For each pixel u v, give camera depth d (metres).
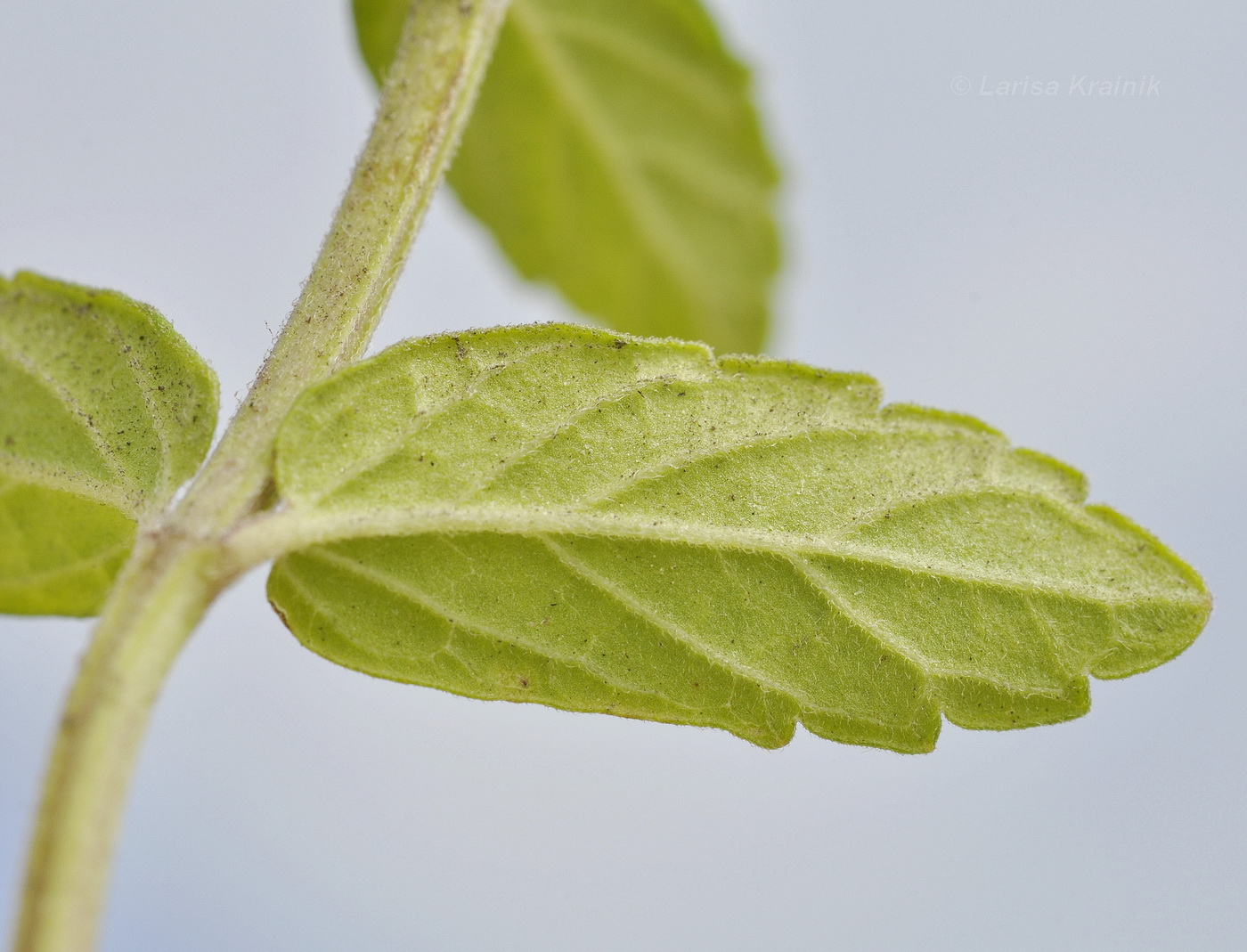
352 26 0.14
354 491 0.12
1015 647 0.12
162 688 0.12
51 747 0.12
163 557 0.12
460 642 0.12
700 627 0.12
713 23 0.14
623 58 0.14
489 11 0.13
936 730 0.12
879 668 0.12
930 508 0.12
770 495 0.12
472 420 0.12
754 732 0.12
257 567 0.12
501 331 0.12
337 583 0.12
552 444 0.12
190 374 0.12
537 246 0.15
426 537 0.12
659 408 0.12
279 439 0.12
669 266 0.15
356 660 0.12
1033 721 0.12
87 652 0.12
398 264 0.13
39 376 0.12
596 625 0.12
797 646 0.12
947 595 0.12
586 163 0.15
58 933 0.12
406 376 0.12
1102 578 0.12
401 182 0.13
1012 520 0.12
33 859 0.12
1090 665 0.12
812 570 0.12
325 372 0.12
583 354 0.12
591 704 0.12
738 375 0.12
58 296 0.12
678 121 0.15
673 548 0.12
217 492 0.12
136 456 0.12
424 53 0.13
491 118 0.14
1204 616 0.12
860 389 0.12
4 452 0.12
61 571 0.12
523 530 0.12
